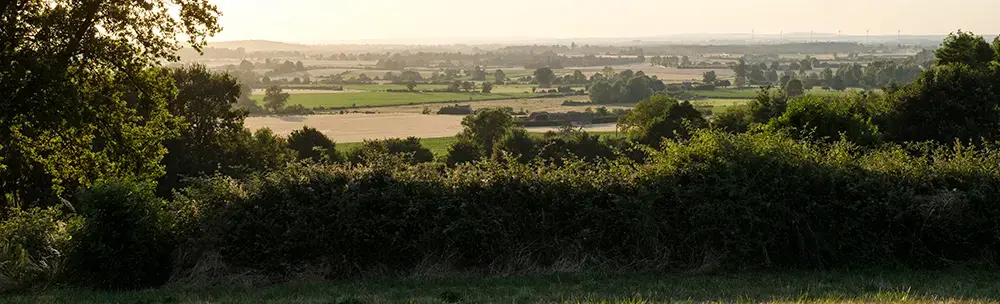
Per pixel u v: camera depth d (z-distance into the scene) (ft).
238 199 44.50
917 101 137.80
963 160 47.32
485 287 40.37
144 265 42.65
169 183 137.80
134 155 71.26
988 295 37.27
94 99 64.28
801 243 44.70
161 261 43.32
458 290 39.40
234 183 45.80
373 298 37.11
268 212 44.29
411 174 45.91
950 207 44.75
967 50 173.58
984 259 45.11
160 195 135.03
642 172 46.47
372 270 44.14
